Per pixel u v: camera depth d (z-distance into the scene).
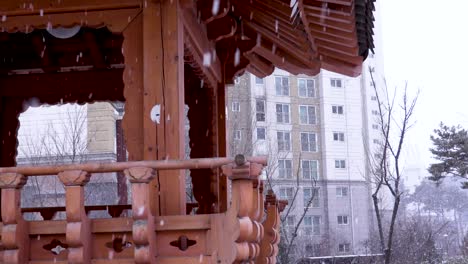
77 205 4.14
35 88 8.82
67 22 5.66
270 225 6.63
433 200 43.72
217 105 8.30
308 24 6.49
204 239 4.29
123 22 5.57
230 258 4.07
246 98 31.41
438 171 29.86
